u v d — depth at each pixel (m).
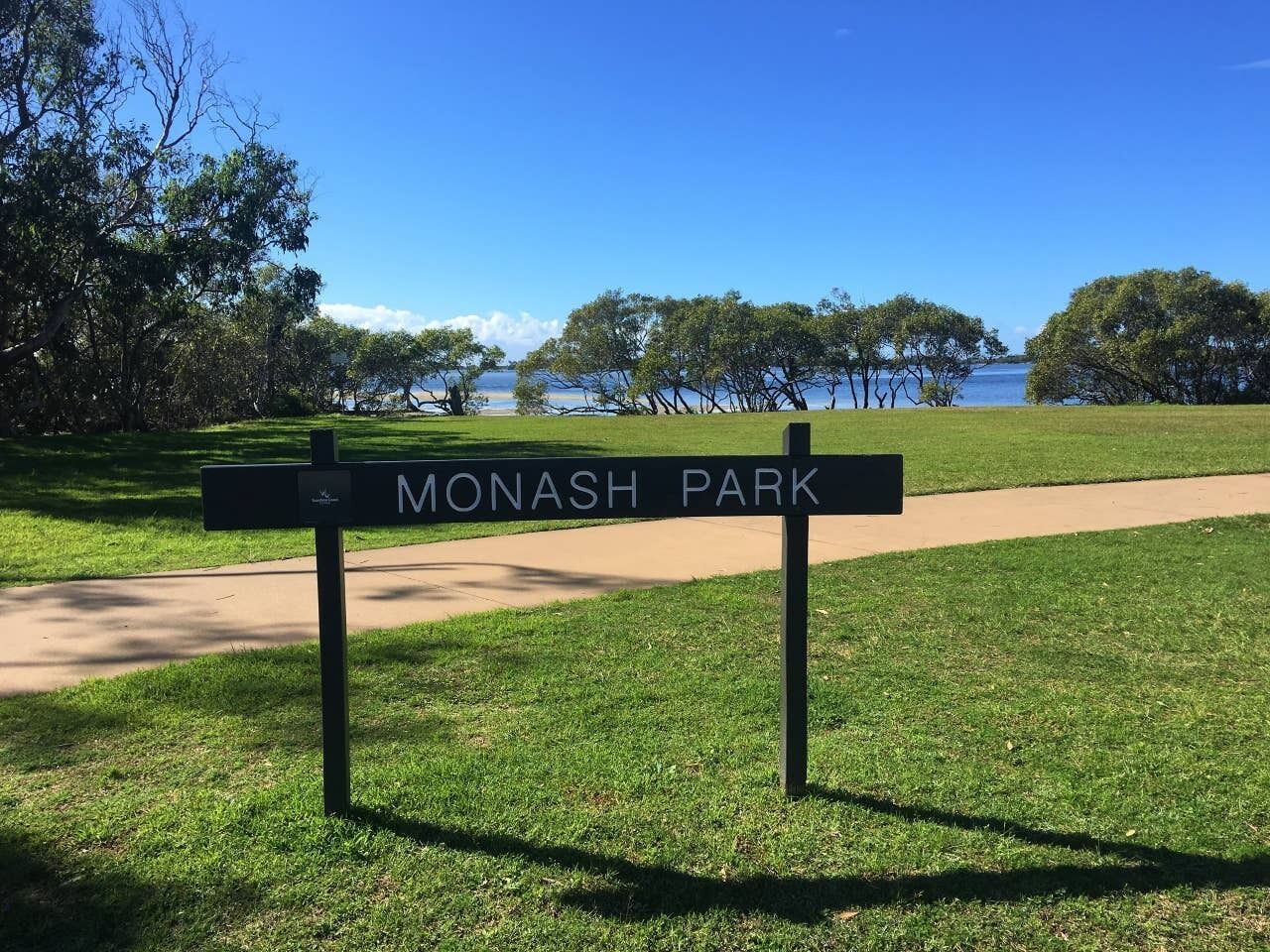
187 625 5.55
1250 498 10.59
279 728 3.89
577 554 7.79
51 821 3.08
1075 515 9.61
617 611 5.81
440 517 2.93
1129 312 43.88
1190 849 2.94
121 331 31.36
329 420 35.81
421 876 2.77
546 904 2.64
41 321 27.28
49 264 22.22
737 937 2.50
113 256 21.36
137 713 4.05
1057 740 3.80
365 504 2.90
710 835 3.02
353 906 2.62
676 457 3.02
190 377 37.03
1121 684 4.46
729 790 3.33
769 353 53.88
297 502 2.89
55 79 20.86
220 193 22.39
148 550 7.94
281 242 24.02
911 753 3.66
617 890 2.71
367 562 7.45
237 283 24.91
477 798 3.24
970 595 6.18
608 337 54.81
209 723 3.94
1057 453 15.55
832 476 3.10
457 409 55.09
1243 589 6.28
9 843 2.93
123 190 22.30
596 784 3.37
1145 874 2.79
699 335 53.84
